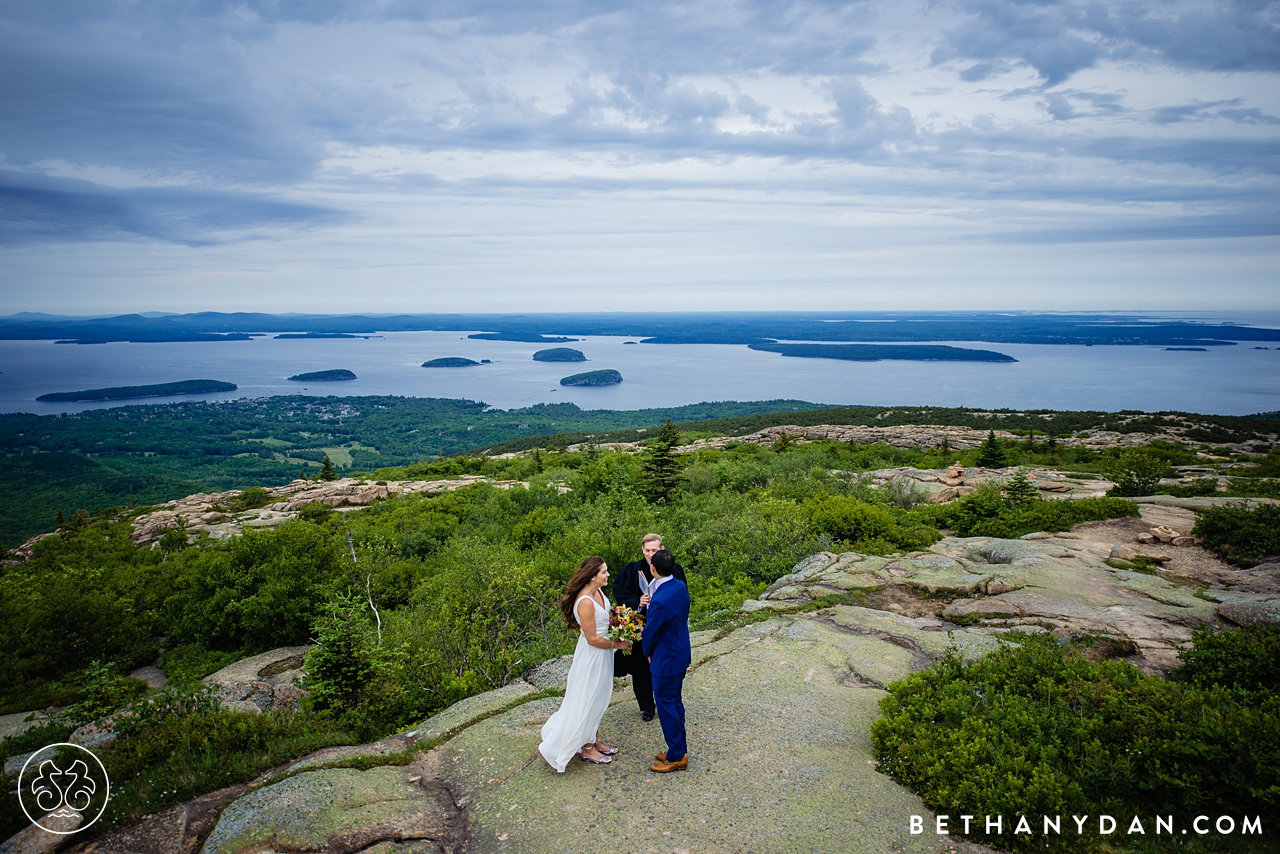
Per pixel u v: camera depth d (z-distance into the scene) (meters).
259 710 8.30
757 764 5.15
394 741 5.88
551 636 10.38
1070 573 9.99
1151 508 14.79
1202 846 4.06
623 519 17.72
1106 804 4.43
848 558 11.81
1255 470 26.38
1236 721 4.56
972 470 27.20
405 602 20.53
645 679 5.81
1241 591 8.85
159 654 19.45
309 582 19.17
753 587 12.45
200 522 42.19
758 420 103.88
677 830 4.32
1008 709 5.33
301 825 4.41
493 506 34.59
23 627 17.14
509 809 4.63
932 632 8.00
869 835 4.26
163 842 4.43
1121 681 5.49
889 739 5.25
